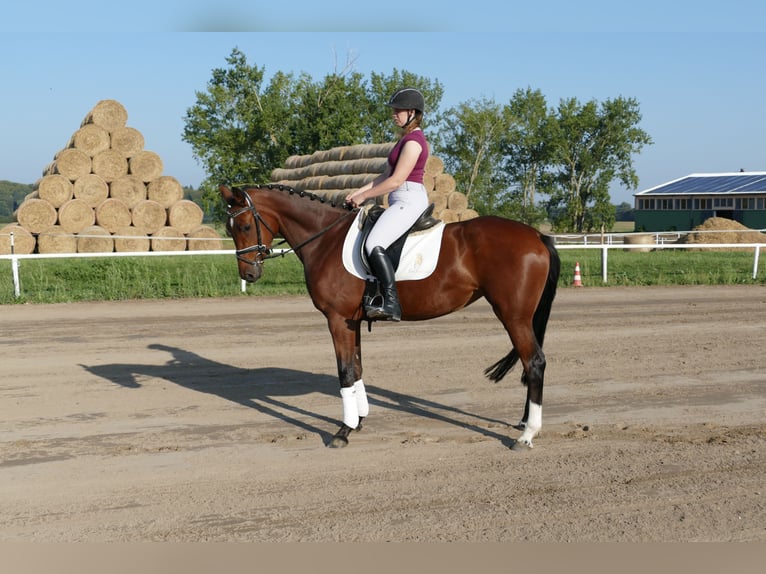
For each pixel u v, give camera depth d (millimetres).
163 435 6074
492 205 60500
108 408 6859
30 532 4277
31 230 21422
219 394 7355
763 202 48906
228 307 12898
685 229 51812
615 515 4445
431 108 55375
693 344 9664
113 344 9742
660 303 13555
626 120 63969
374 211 5891
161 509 4578
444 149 59250
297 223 6160
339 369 5930
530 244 5605
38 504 4668
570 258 24203
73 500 4727
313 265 6035
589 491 4805
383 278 5582
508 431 6121
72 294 13891
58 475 5168
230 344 9742
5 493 4852
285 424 6387
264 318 11773
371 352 9195
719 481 4961
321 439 5957
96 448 5750
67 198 21984
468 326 11000
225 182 41906
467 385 7645
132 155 23016
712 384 7605
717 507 4551
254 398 7215
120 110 22922
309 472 5203
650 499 4668
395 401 7070
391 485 4941
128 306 13023
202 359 8875
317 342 9867
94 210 22328
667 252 28891
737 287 16031
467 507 4566
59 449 5727
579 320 11609
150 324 11227
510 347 9484
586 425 6258
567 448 5676
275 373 8203
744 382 7684
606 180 64312
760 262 22234
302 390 7512
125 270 18031
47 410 6781
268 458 5504
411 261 5680
